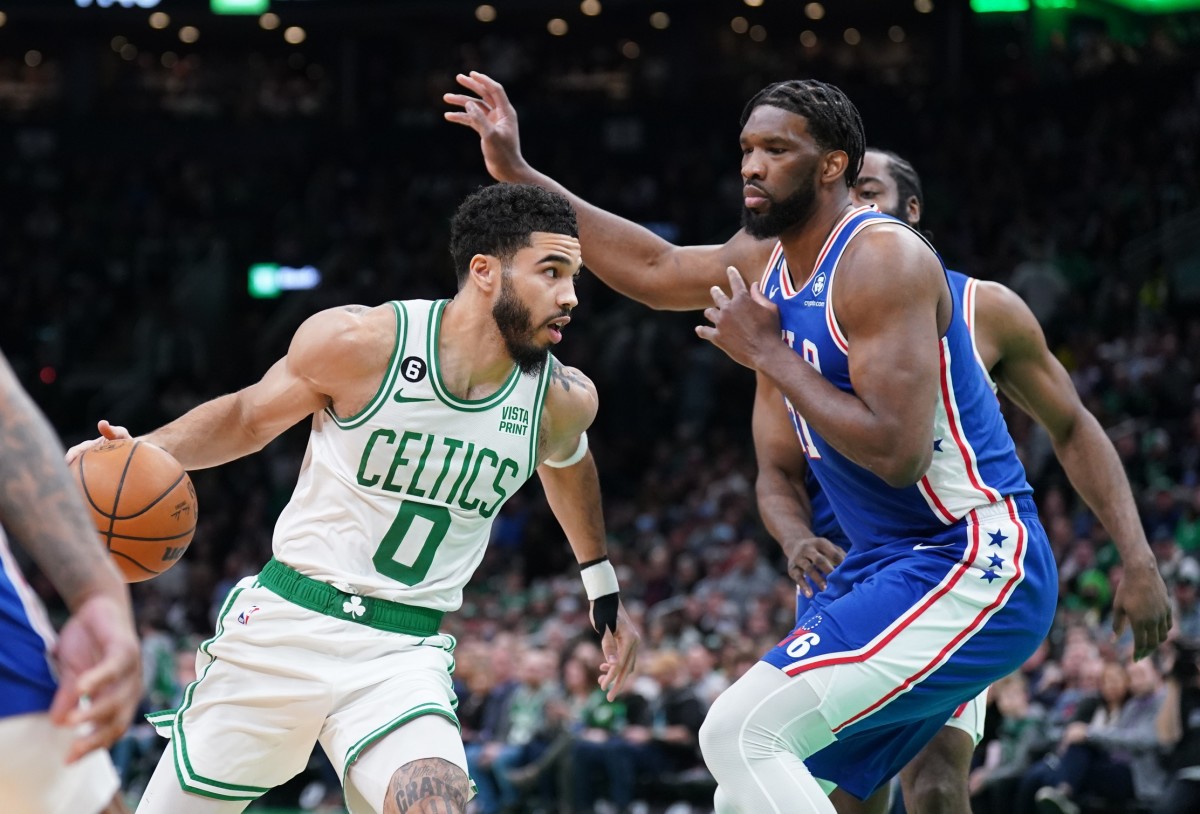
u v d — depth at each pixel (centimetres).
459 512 363
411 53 2598
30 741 219
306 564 359
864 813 411
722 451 1752
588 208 437
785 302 366
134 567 346
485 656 1188
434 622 366
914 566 357
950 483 359
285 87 2630
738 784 344
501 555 1655
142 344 2269
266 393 362
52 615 1470
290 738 359
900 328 336
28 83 2675
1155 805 800
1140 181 1936
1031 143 2128
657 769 1039
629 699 1069
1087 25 2417
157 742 1247
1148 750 829
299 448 1959
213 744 356
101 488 341
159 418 2173
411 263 2248
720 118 2334
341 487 359
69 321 2348
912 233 346
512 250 351
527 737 1104
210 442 366
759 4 2414
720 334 352
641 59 2508
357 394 354
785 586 1127
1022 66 2312
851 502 374
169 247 2436
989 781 897
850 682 347
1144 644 408
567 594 1373
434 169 2423
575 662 1093
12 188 2527
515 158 434
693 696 1043
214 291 2342
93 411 2234
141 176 2517
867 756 379
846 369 351
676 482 1670
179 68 2659
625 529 1650
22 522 209
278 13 2497
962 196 2072
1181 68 2100
